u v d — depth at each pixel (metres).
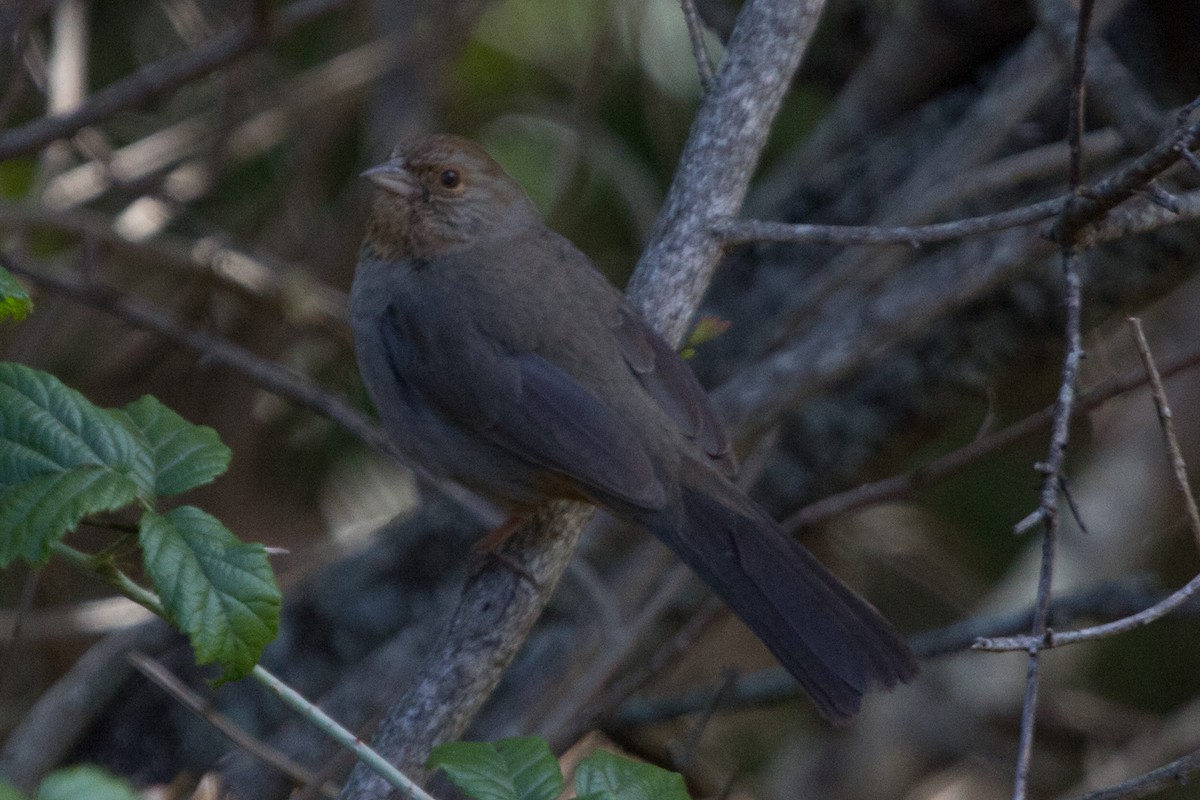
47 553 5.13
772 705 10.16
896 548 12.68
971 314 11.29
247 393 12.37
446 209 8.92
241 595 5.28
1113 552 12.16
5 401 5.49
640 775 5.30
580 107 12.30
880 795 11.67
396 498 12.83
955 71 12.25
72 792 3.92
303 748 10.34
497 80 13.40
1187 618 11.66
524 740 5.36
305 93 12.14
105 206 13.42
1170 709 12.33
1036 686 5.39
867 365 11.45
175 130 12.33
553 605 10.65
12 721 11.41
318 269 12.42
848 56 13.74
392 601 10.87
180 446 5.62
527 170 13.26
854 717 7.38
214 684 5.23
